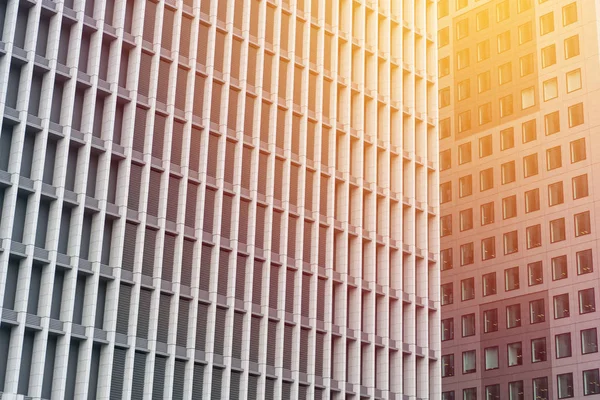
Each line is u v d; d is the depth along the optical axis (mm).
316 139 85812
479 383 111562
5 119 66938
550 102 111750
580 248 104938
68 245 68438
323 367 81125
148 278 71438
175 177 75062
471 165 118625
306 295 81562
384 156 91250
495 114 117438
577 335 103062
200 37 79250
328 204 85250
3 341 64062
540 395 105062
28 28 69812
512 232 112375
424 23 99625
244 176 79562
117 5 74938
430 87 98625
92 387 67062
